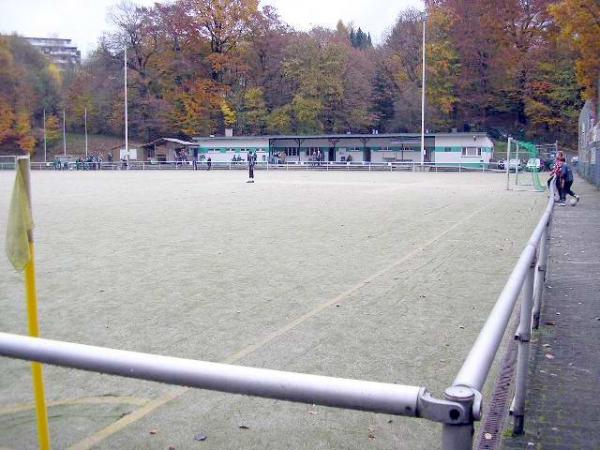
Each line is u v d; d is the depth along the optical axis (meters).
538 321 6.50
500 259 10.87
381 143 68.50
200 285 8.82
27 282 3.32
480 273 9.63
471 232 14.52
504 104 78.56
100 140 89.75
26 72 88.69
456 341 6.25
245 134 85.25
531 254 3.91
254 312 7.35
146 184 37.28
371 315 7.21
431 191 29.70
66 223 16.61
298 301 7.88
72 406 4.72
